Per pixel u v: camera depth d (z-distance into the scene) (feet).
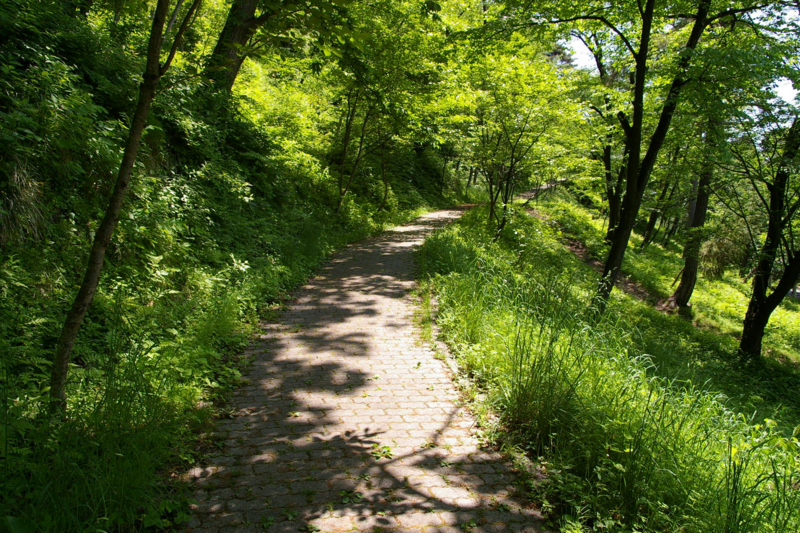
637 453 10.25
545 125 50.31
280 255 29.43
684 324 49.49
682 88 31.22
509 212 56.34
